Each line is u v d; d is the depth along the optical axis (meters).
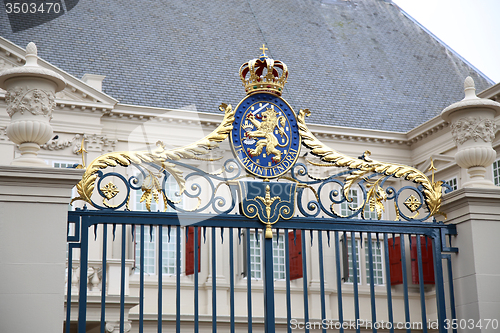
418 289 17.61
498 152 15.96
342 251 17.52
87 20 19.02
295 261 17.09
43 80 5.07
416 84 21.91
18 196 4.89
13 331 4.64
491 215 5.93
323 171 17.16
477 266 5.78
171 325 15.23
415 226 6.02
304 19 23.12
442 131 17.92
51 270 4.82
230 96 18.81
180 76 18.69
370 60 22.36
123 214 5.37
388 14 25.08
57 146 15.57
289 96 19.59
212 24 21.09
